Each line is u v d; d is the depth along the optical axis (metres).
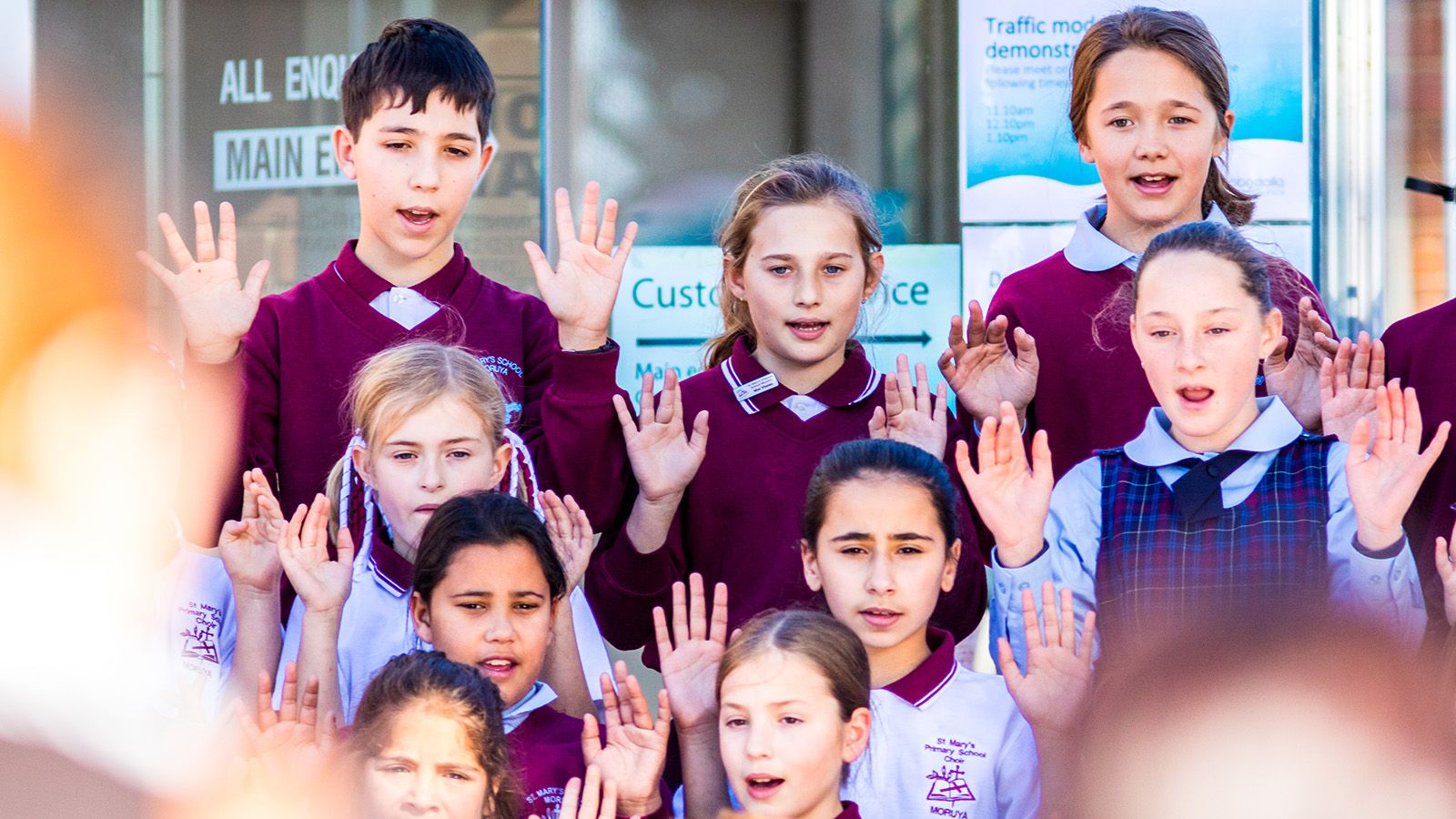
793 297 7.99
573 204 11.76
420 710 6.06
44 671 1.95
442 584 6.76
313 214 11.97
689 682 6.62
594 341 7.70
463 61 8.37
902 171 11.63
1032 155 11.53
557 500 7.38
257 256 12.03
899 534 6.91
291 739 6.36
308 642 6.84
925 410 7.93
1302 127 11.30
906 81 11.60
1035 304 8.90
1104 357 8.66
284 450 8.15
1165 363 7.31
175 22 11.92
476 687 6.18
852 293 8.08
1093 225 9.16
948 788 6.78
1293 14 11.27
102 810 1.93
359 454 7.57
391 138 8.23
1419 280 11.40
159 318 11.56
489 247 11.84
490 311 8.59
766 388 8.17
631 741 6.42
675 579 7.96
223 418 7.53
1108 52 8.81
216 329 7.48
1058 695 6.46
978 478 7.09
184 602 7.44
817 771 6.18
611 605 7.81
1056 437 8.70
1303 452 7.25
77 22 11.74
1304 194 11.34
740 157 11.77
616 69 11.77
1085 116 8.98
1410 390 6.77
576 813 6.30
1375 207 11.36
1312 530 7.00
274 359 8.21
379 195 8.27
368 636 7.36
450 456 7.45
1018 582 7.06
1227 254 7.35
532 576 6.80
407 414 7.43
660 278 11.72
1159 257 7.42
